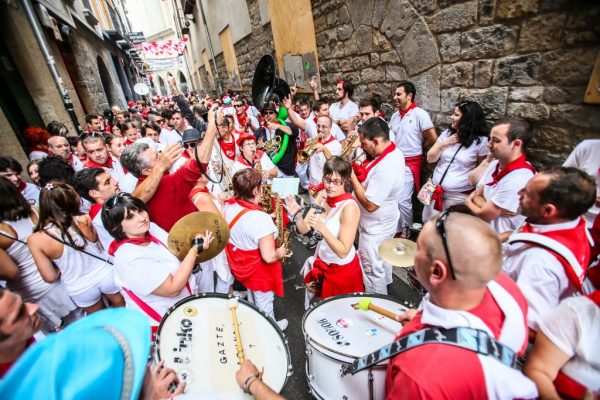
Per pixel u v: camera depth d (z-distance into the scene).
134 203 1.72
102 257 2.50
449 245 0.90
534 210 1.40
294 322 2.95
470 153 2.94
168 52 28.08
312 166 4.28
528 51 2.43
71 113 6.61
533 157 2.59
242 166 3.85
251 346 1.53
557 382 1.08
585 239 1.39
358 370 1.18
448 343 0.88
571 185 1.28
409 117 3.65
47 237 2.13
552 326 1.06
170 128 6.76
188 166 2.34
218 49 14.47
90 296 2.43
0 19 5.60
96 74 10.84
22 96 5.96
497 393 0.84
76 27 9.37
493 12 2.61
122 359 0.59
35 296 2.39
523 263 1.41
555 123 2.36
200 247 1.88
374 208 2.58
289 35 6.68
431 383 0.83
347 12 4.58
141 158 2.50
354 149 3.39
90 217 2.40
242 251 2.35
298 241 4.30
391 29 3.80
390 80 4.05
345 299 1.92
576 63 2.15
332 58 5.33
